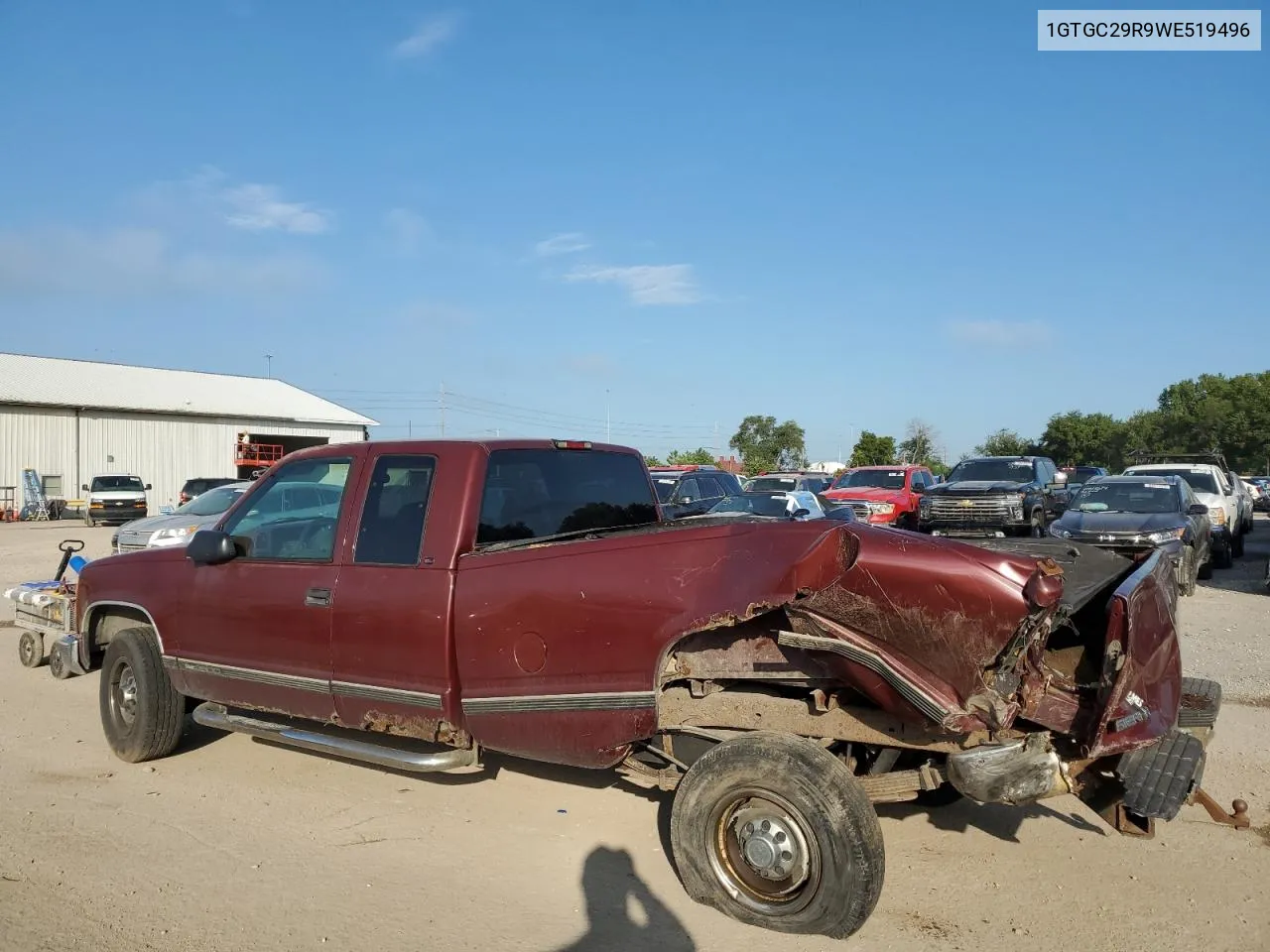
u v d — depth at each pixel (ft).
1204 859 15.28
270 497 18.58
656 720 13.74
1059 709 12.61
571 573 14.33
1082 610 15.47
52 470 139.54
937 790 17.57
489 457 16.37
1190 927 13.08
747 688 14.23
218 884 14.56
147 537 45.27
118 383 158.10
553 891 14.34
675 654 13.98
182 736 20.66
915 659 12.19
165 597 19.53
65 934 12.89
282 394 182.29
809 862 12.53
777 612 13.29
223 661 18.53
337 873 14.98
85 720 23.99
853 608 12.32
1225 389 244.01
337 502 17.39
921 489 77.36
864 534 12.60
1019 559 11.79
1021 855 15.47
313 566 17.20
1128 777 12.94
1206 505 55.77
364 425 179.11
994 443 250.16
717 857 13.34
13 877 14.71
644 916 13.48
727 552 13.23
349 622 16.47
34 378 148.66
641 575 13.71
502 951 12.55
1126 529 43.62
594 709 14.19
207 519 46.06
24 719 24.08
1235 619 37.24
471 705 15.31
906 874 14.79
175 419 152.25
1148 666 12.91
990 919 13.32
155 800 18.21
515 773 19.61
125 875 14.85
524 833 16.55
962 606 11.78
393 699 16.11
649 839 16.22
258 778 19.45
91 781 19.30
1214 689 15.92
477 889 14.42
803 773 12.43
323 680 16.96
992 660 11.80
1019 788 12.25
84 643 21.44
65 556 30.76
